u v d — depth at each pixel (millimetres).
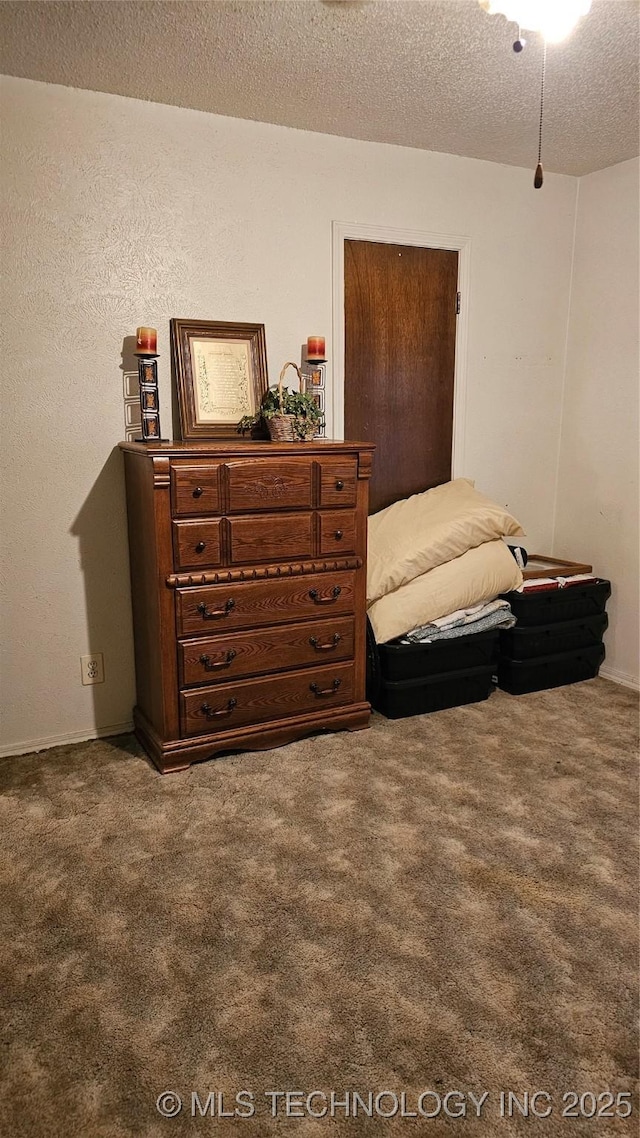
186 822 2250
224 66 2326
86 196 2549
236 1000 1581
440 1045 1470
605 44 2166
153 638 2559
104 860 2062
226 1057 1447
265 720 2717
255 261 2867
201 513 2445
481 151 3143
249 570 2553
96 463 2709
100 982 1631
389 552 2971
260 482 2518
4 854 2090
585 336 3543
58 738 2814
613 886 1944
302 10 1979
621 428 3389
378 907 1866
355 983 1624
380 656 2967
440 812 2297
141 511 2543
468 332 3385
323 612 2732
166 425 2805
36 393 2576
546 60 2277
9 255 2469
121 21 2037
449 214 3227
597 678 3510
